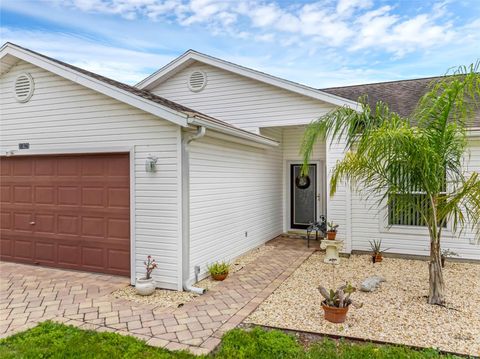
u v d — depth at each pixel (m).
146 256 6.17
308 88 8.91
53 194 7.12
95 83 6.25
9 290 5.81
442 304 5.20
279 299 5.50
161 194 6.06
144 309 5.04
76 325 4.47
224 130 6.53
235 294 5.72
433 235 5.24
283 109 9.41
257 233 9.55
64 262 7.04
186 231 6.02
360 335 4.17
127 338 4.03
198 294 5.73
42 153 7.06
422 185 4.98
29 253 7.41
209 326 4.45
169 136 6.00
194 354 3.70
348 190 8.73
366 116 5.16
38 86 7.08
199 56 10.04
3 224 7.69
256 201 9.49
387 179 5.09
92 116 6.60
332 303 4.61
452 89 4.59
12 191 7.56
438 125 4.87
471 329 4.35
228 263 7.60
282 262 7.95
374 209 8.64
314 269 7.38
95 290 5.83
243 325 4.50
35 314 4.84
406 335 4.17
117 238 6.54
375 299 5.48
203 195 6.64
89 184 6.77
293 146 11.55
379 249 8.38
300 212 11.70
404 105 9.91
